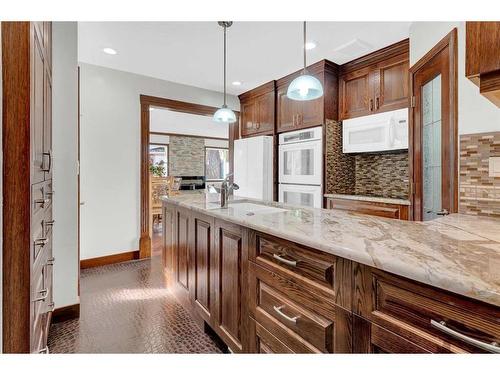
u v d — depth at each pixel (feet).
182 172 29.07
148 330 6.31
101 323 6.59
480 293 1.89
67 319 6.72
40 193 3.90
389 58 9.40
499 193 4.80
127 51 9.61
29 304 2.92
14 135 2.84
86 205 10.66
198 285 6.48
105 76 10.98
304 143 11.53
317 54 9.93
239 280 4.85
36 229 3.54
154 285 8.95
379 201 8.97
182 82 12.80
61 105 6.63
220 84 13.15
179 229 7.61
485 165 5.00
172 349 5.63
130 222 11.67
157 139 27.45
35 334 3.51
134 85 11.68
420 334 2.32
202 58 10.18
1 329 2.80
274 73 11.74
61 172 6.67
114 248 11.30
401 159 10.43
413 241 3.06
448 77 6.00
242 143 14.03
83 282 9.18
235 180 14.61
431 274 2.15
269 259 4.13
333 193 11.11
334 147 11.09
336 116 11.14
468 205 5.24
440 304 2.21
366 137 10.02
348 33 8.39
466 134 5.33
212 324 5.78
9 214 2.84
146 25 7.95
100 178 10.94
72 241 6.83
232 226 5.05
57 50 6.56
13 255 2.85
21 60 2.86
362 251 2.70
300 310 3.52
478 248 2.77
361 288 2.80
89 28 8.09
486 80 2.53
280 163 12.78
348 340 2.91
